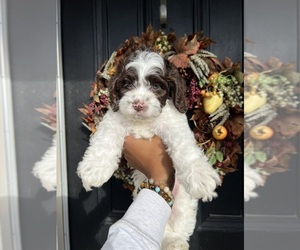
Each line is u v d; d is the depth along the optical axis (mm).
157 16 457
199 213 478
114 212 494
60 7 459
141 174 435
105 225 493
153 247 263
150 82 370
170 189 321
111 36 464
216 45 446
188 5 449
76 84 472
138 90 367
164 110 385
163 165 359
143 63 372
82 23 465
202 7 446
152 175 344
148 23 458
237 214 470
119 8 460
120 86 380
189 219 432
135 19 459
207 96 386
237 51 443
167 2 451
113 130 387
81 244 497
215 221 476
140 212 279
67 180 488
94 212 494
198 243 480
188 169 347
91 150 382
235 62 436
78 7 464
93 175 371
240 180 462
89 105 441
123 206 493
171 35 404
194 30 449
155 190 305
